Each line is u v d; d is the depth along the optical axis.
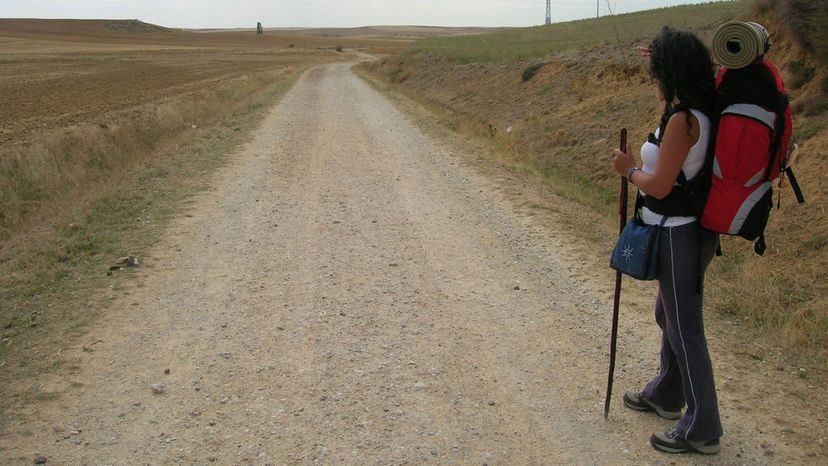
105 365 4.22
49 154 11.27
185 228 7.31
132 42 130.50
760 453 3.23
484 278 5.77
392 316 4.98
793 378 3.93
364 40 173.75
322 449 3.35
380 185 9.48
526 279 5.72
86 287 5.55
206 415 3.67
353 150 12.49
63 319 4.91
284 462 3.24
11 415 3.64
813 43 9.61
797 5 9.93
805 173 8.01
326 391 3.91
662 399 3.49
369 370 4.16
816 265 6.41
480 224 7.46
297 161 11.38
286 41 159.38
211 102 20.98
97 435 3.47
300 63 65.25
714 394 3.10
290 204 8.42
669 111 2.86
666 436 3.26
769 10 11.48
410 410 3.70
